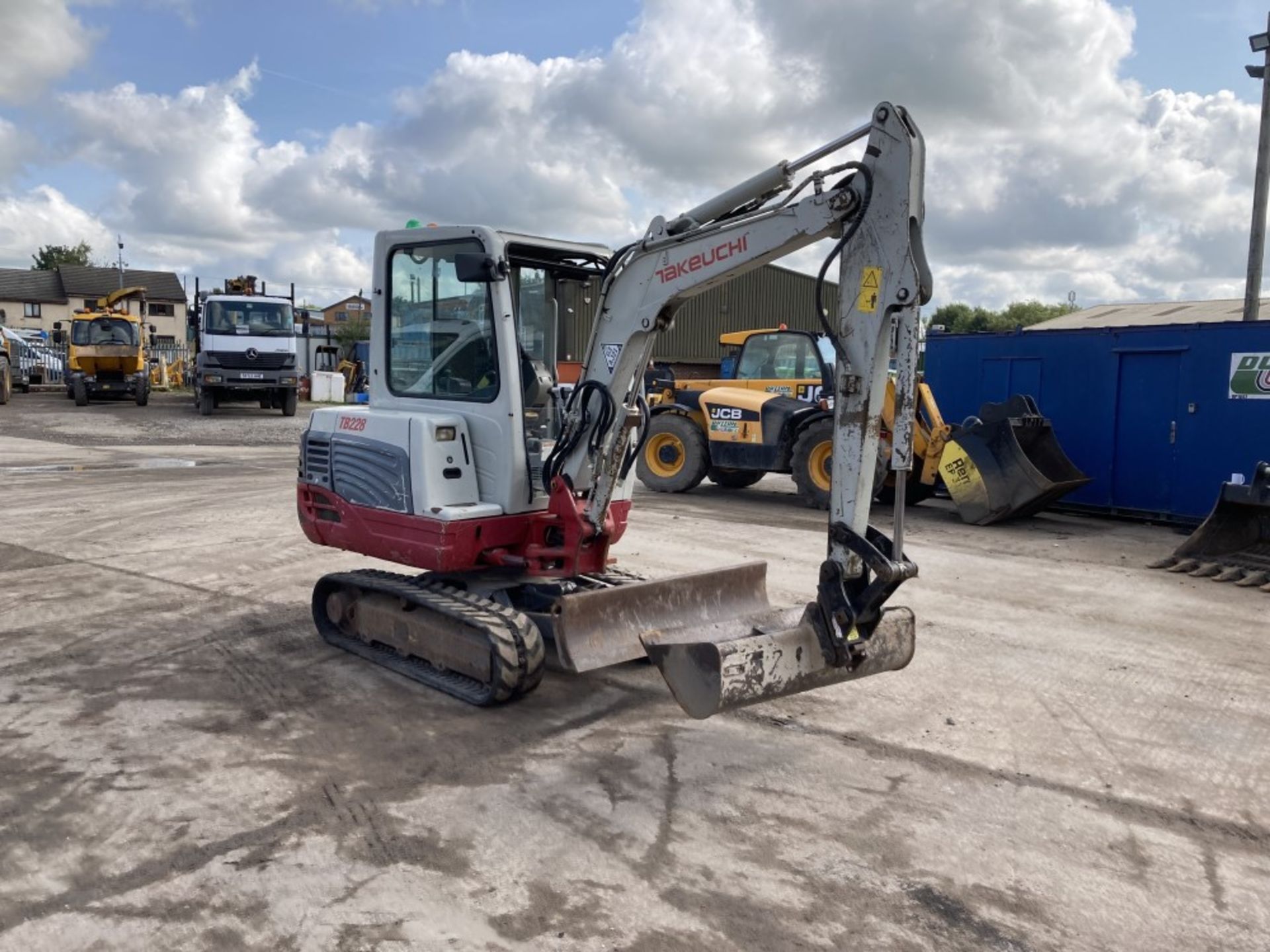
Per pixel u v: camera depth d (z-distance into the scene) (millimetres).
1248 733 4770
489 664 4758
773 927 3059
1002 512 10562
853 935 3027
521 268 5453
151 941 2896
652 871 3369
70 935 2910
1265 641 6336
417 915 3059
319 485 5824
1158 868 3494
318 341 39625
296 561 8008
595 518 5102
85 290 65250
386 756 4262
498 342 5113
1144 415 11477
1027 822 3807
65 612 6387
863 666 4359
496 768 4168
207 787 3918
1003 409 11109
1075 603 7246
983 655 5906
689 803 3883
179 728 4520
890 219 3941
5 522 9461
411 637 5270
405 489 5215
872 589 4070
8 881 3201
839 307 4117
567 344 5750
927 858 3514
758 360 13133
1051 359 12312
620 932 3008
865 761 4336
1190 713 5031
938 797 4004
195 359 25531
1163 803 4008
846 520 4113
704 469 12633
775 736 4594
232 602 6703
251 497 11211
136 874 3260
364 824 3643
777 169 4320
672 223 4680
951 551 9203
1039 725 4816
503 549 5324
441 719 4691
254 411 25578
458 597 5055
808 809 3861
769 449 11898
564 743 4441
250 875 3268
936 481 11539
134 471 13336
